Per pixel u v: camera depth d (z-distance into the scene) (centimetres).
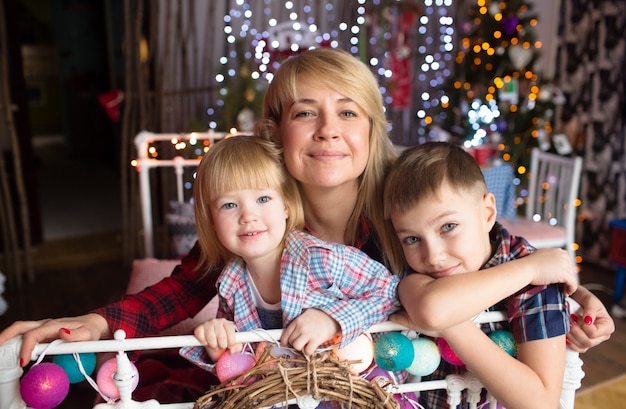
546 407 82
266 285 97
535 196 354
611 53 363
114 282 347
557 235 272
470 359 82
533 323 85
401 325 87
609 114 369
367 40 409
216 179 92
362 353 85
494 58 354
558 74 405
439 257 90
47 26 866
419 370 88
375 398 79
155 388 125
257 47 329
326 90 99
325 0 419
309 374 78
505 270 83
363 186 109
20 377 83
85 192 577
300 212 103
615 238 302
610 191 373
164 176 363
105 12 693
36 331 81
